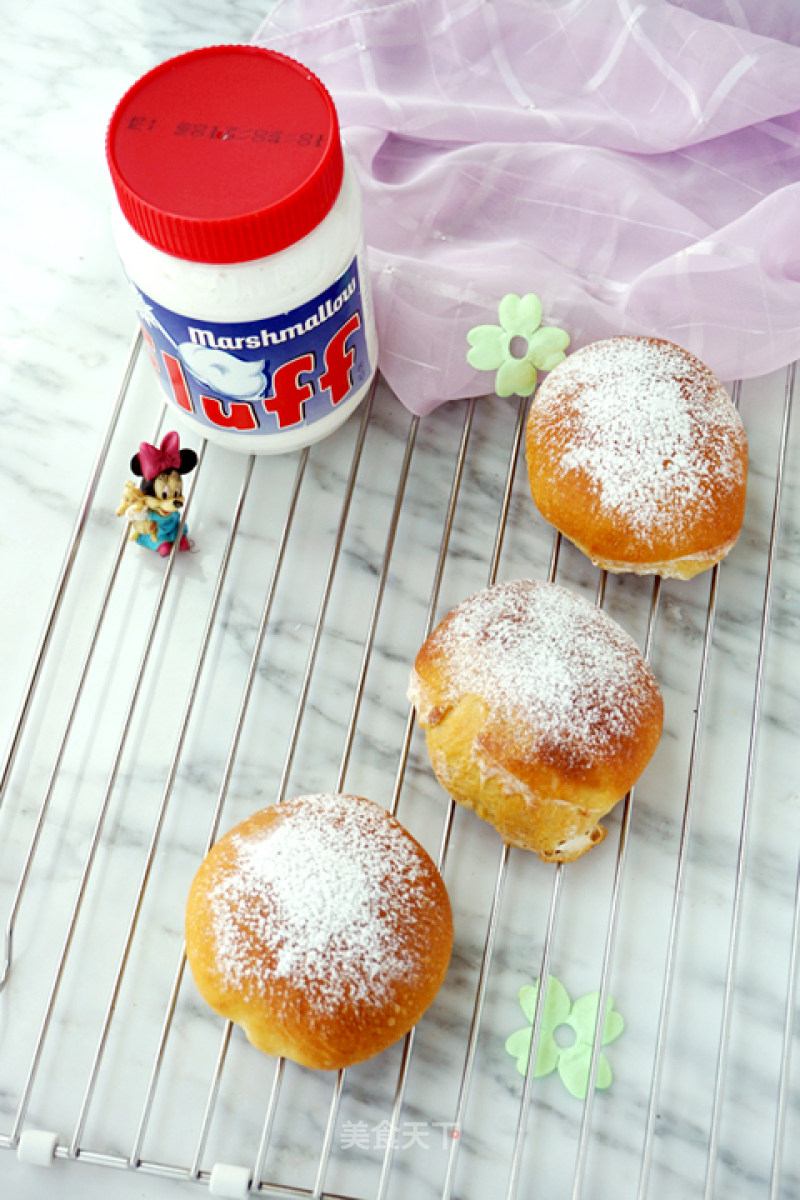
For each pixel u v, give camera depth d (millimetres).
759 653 621
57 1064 589
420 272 663
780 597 640
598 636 592
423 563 647
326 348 593
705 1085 585
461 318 664
